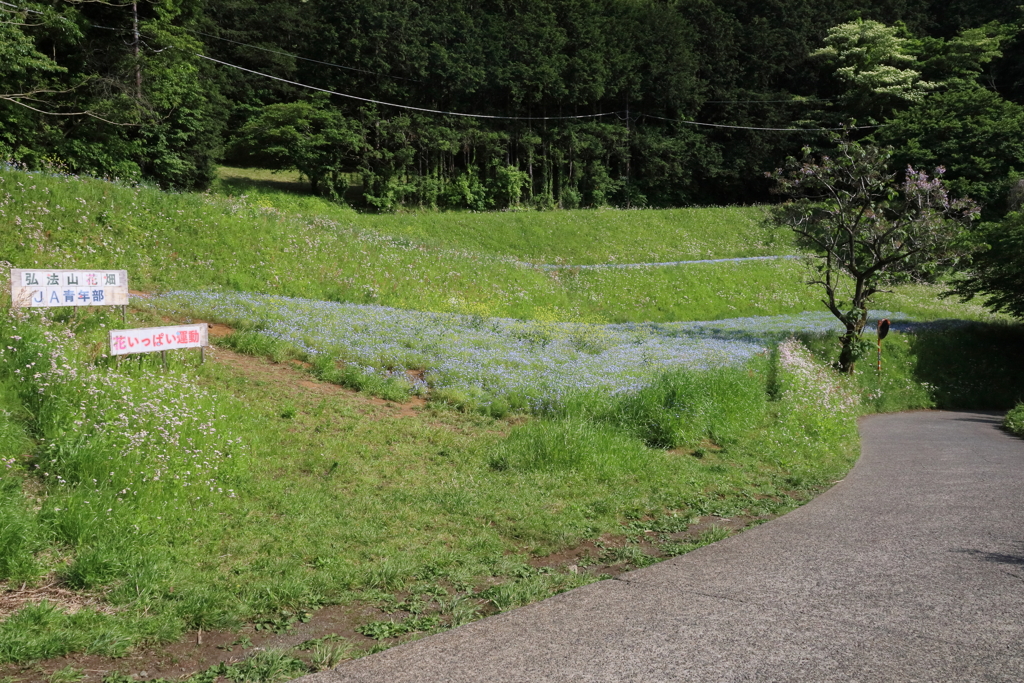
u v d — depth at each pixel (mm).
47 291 10734
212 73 45375
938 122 52844
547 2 59156
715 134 67500
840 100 64562
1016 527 6516
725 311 34594
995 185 49344
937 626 4285
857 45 63688
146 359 10109
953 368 24688
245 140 47125
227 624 4789
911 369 24062
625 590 5156
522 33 55906
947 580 5090
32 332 8930
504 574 5824
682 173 63562
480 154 56344
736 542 6293
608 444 9531
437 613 5008
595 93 58281
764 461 10617
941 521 6758
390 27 51375
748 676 3705
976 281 28547
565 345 18828
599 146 59344
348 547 6258
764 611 4605
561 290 31047
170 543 5973
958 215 27734
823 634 4207
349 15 51469
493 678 3818
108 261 18453
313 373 12406
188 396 8891
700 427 11523
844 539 6219
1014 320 32188
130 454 6938
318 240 24562
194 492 6883
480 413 11602
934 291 40375
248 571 5605
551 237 44906
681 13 68688
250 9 53219
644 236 47312
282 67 52281
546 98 57781
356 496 7543
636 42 62875
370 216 45375
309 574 5613
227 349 12797
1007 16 69438
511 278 29562
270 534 6371
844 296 38438
